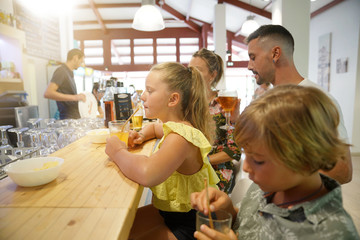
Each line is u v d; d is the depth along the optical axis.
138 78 12.70
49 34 3.12
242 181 1.05
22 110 1.49
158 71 1.04
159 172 0.78
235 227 0.80
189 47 12.04
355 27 4.54
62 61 3.46
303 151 0.49
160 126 1.40
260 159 0.53
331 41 5.25
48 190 0.70
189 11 9.02
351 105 4.64
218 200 0.75
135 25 3.44
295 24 3.41
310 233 0.51
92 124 1.80
